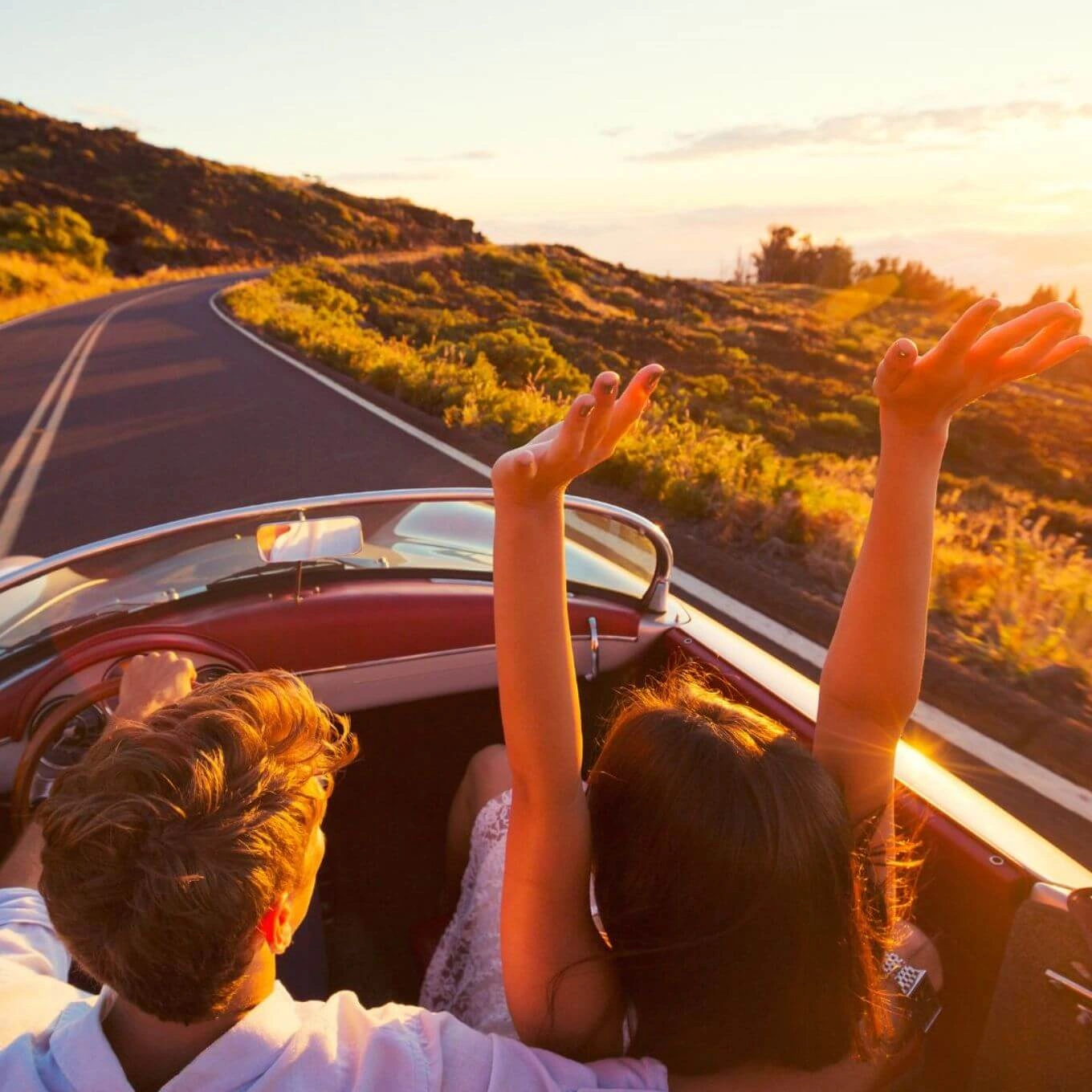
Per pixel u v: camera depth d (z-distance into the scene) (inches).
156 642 87.0
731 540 273.0
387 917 93.8
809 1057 35.2
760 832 32.5
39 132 4936.0
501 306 2760.8
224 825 27.2
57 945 45.0
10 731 83.5
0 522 319.0
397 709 100.3
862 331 3540.8
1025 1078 54.6
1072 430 1814.7
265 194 5002.5
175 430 471.2
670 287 4242.1
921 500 39.4
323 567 96.0
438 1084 32.7
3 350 901.2
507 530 34.6
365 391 595.8
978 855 60.0
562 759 36.9
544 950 38.3
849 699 42.4
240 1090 30.0
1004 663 192.7
